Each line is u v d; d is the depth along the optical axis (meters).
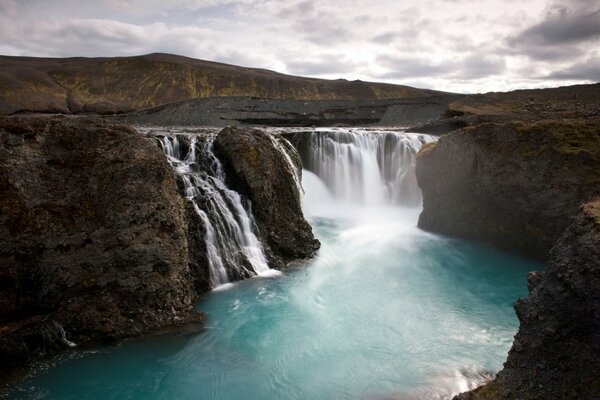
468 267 19.17
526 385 8.60
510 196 20.03
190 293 14.86
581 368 8.02
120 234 13.19
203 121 70.94
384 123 69.38
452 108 49.00
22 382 11.06
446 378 11.25
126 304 13.01
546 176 18.72
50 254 12.49
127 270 13.12
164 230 14.11
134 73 138.75
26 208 12.42
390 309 15.29
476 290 16.94
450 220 23.00
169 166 15.52
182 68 143.12
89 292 12.72
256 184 19.03
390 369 11.71
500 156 20.17
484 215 21.64
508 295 16.52
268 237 18.83
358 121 72.94
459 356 12.30
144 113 75.31
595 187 17.39
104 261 12.92
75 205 13.07
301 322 14.23
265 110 75.31
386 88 148.75
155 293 13.34
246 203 18.77
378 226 25.33
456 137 21.98
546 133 19.08
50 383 11.14
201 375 11.62
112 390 11.05
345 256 20.31
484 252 20.86
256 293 16.12
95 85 127.94
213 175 19.83
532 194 19.17
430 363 11.96
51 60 159.38
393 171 32.31
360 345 12.96
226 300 15.52
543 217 19.05
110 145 13.96
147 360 12.13
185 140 22.23
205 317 14.20
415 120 68.75
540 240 19.41
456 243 22.06
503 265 19.44
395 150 32.19
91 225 13.03
